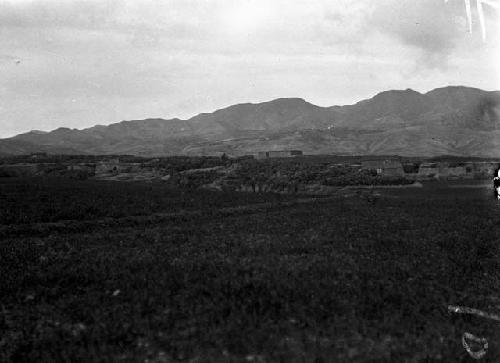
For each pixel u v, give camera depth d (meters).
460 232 41.12
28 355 14.49
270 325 15.86
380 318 17.00
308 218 54.56
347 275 23.28
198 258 28.28
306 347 14.27
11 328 17.31
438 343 14.65
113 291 21.72
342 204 77.00
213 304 18.38
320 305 17.97
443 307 18.31
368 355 13.73
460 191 104.38
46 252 33.03
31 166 163.12
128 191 94.69
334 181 123.00
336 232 41.44
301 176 128.25
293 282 21.30
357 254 29.84
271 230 43.94
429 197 89.50
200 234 42.16
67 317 18.30
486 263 27.92
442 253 30.64
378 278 22.83
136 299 19.50
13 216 53.12
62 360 13.92
